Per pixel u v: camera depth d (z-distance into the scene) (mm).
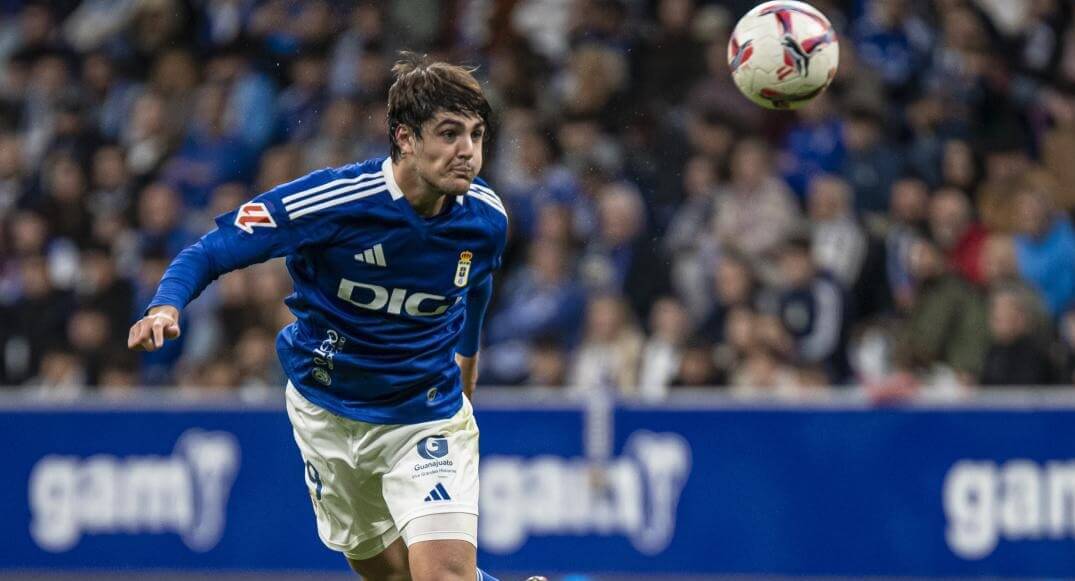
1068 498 29141
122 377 36625
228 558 31766
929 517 29672
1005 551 29344
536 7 43188
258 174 41906
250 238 15703
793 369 32062
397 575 17812
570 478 30828
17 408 32594
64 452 32438
